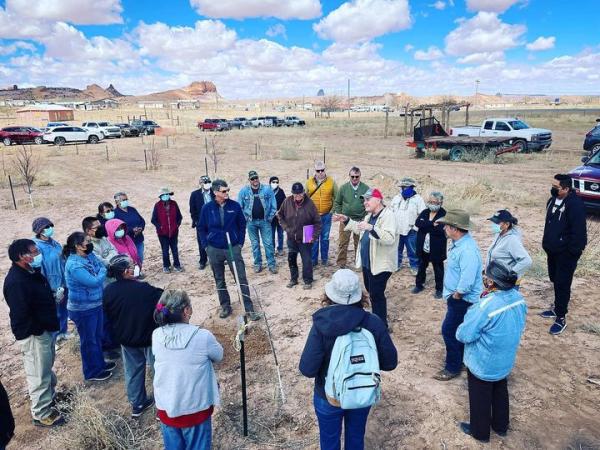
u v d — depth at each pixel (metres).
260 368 4.74
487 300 3.17
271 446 3.62
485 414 3.43
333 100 115.25
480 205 11.32
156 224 7.59
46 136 34.22
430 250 6.12
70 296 4.41
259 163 21.91
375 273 4.90
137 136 42.12
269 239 7.57
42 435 3.90
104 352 5.11
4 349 5.49
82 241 4.34
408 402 4.05
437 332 5.37
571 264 4.94
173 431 2.98
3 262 8.61
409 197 7.06
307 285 6.88
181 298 2.94
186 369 2.87
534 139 21.67
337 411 2.79
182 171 20.23
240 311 6.14
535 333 5.19
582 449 3.41
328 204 7.71
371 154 24.39
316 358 2.66
